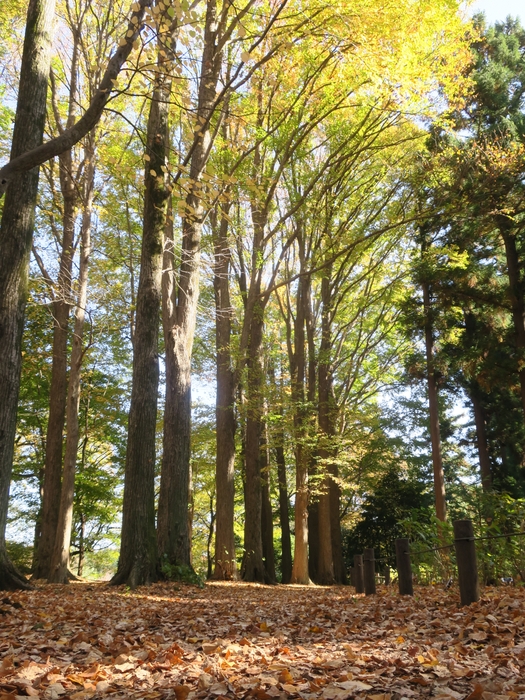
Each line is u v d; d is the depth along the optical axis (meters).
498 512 9.08
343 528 33.72
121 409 25.66
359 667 3.76
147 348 12.30
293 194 19.09
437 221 21.17
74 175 17.83
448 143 20.75
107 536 28.83
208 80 14.01
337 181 18.59
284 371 29.14
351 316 26.30
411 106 15.35
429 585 10.23
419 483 29.81
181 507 13.77
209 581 17.83
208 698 3.16
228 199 8.81
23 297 8.74
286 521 26.23
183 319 14.78
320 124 19.98
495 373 19.78
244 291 23.73
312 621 6.53
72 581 16.77
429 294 22.23
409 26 13.21
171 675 3.75
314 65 15.39
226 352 21.59
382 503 29.34
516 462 26.84
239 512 33.09
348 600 8.95
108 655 4.48
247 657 4.27
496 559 8.73
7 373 8.40
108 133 16.91
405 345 26.66
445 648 4.21
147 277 12.47
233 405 20.42
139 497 11.72
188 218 8.70
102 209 17.41
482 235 20.28
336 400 24.67
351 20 12.15
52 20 9.63
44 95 9.38
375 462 29.06
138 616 6.93
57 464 17.78
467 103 21.59
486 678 3.24
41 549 17.11
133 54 8.79
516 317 20.03
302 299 23.59
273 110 16.69
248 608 8.42
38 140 9.24
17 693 3.26
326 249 19.97
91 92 14.20
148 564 11.55
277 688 3.24
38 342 22.09
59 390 18.22
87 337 22.72
